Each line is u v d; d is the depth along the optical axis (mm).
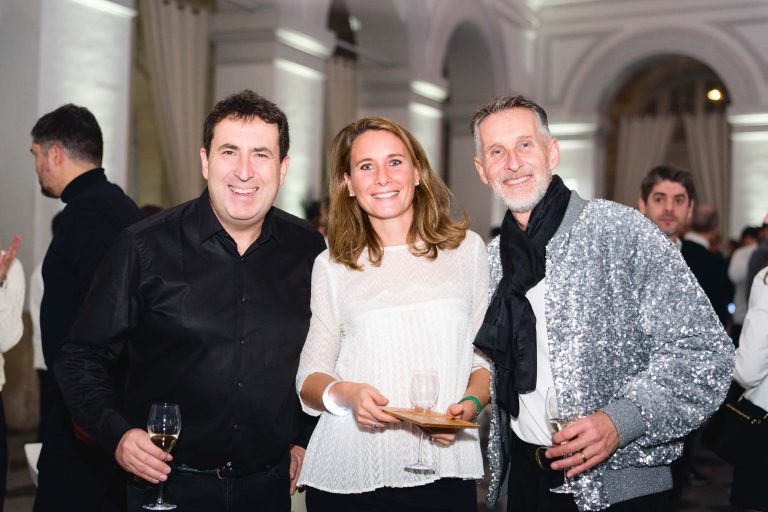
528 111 2451
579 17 13648
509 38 13039
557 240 2379
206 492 2393
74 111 3336
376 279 2467
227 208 2320
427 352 2406
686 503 5508
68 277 3139
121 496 3158
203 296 2371
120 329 2340
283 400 2439
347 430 2432
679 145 15188
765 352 3189
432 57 11211
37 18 6371
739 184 12602
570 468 2297
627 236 2334
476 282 2531
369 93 10930
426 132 11258
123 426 2230
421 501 2396
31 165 6344
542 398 2412
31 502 5031
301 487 2658
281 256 2500
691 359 2234
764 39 12484
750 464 3314
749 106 12461
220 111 2330
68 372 2320
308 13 9078
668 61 14891
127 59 7102
